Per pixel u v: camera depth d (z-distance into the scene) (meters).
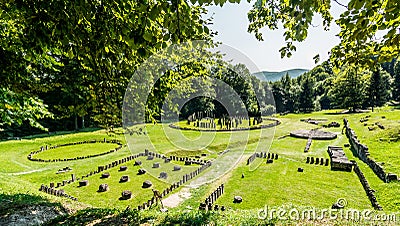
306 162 16.19
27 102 7.56
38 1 3.13
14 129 30.06
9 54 6.42
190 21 2.89
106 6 3.31
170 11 2.68
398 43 3.02
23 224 6.05
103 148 22.44
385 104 51.03
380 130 22.72
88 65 4.68
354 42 3.81
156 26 3.61
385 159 14.89
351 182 12.48
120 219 6.05
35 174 15.20
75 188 12.66
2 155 19.67
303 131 27.89
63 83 6.50
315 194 11.05
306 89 55.44
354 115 38.88
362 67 3.76
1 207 6.88
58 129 35.50
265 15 4.71
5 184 9.94
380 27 3.01
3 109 7.35
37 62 6.72
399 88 54.16
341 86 46.69
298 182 12.48
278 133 26.92
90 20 3.46
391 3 2.49
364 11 2.79
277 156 16.89
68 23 3.27
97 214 6.45
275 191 11.32
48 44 3.43
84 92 6.36
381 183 11.80
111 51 4.01
